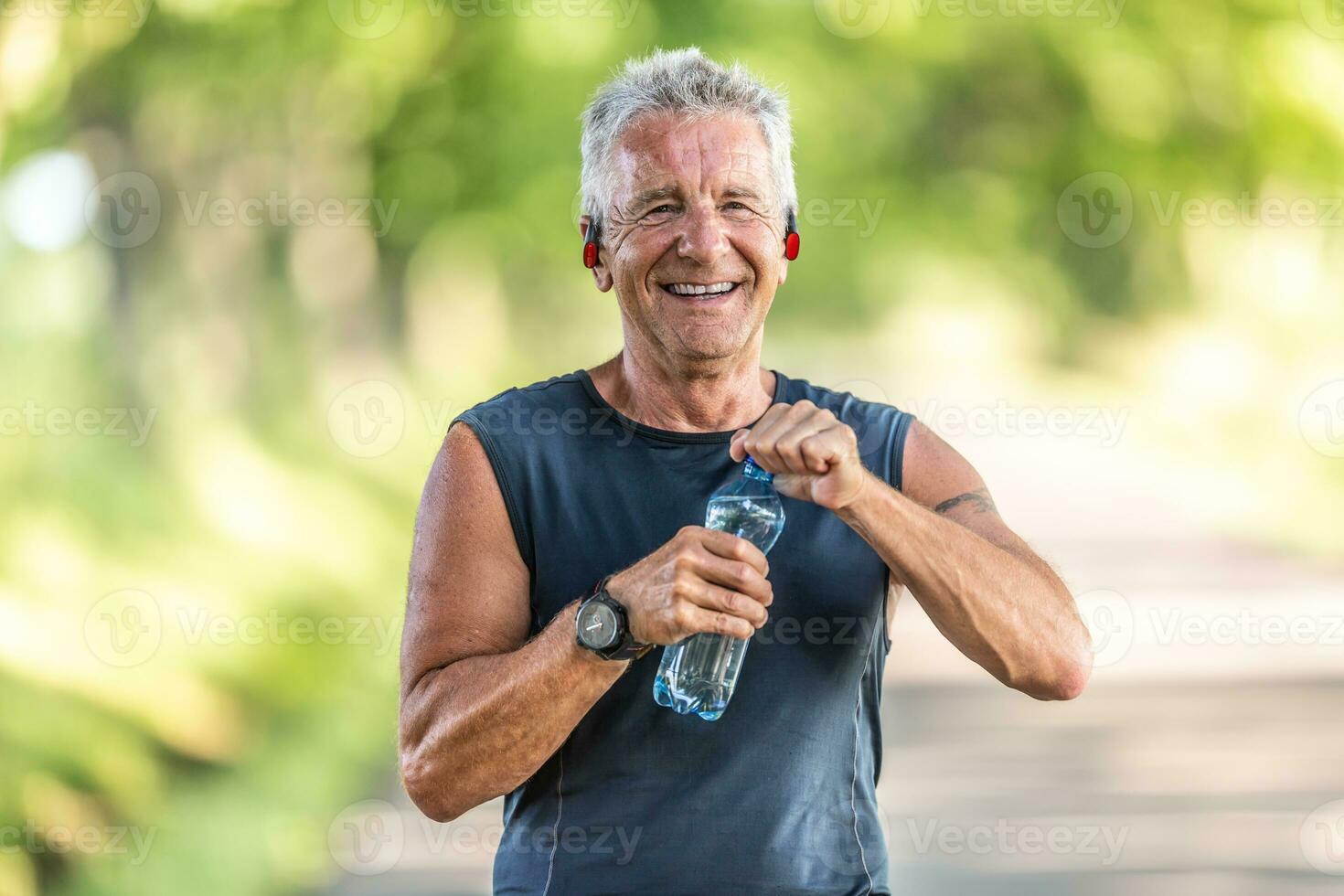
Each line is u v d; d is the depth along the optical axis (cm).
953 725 2166
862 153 3166
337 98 2736
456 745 636
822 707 668
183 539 2083
